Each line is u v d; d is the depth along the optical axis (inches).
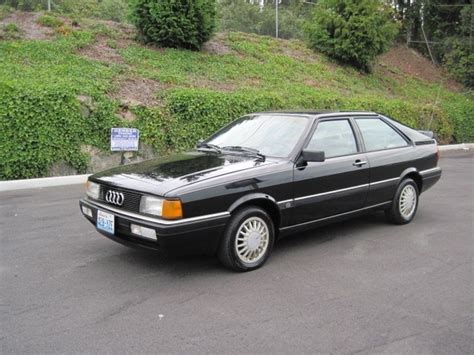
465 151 610.9
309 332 125.7
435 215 256.5
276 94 473.4
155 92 420.5
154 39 530.9
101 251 189.9
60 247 195.0
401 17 950.4
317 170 188.1
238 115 426.9
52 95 338.0
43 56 438.0
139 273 166.6
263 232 173.2
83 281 159.2
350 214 206.8
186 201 151.1
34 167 333.7
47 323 129.6
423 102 690.2
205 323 130.1
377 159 215.3
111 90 391.9
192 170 169.9
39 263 176.2
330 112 209.2
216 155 192.2
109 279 161.0
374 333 125.6
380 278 164.6
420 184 243.8
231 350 116.3
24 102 326.3
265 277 163.9
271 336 123.4
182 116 398.9
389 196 224.5
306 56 690.8
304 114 203.2
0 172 323.0
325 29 706.2
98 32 528.7
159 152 388.5
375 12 687.1
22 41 462.0
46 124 335.0
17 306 140.0
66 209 259.9
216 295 148.6
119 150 364.5
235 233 164.1
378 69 776.3
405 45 956.6
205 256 184.7
